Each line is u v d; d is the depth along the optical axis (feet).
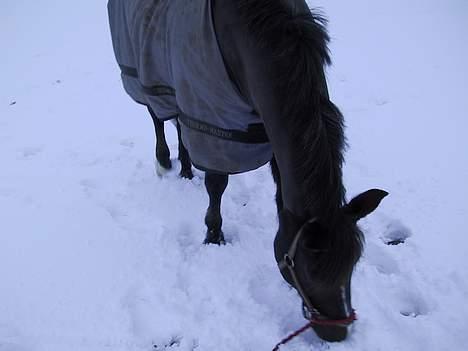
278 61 4.30
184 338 6.27
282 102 4.30
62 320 6.68
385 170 8.91
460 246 7.18
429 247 7.21
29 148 11.39
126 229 8.22
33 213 8.85
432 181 8.51
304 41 4.25
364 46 13.93
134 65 7.72
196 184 9.23
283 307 6.53
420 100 10.97
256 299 6.72
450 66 12.18
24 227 8.51
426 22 14.85
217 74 5.22
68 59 17.08
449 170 8.73
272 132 4.66
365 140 9.83
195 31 5.27
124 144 11.10
